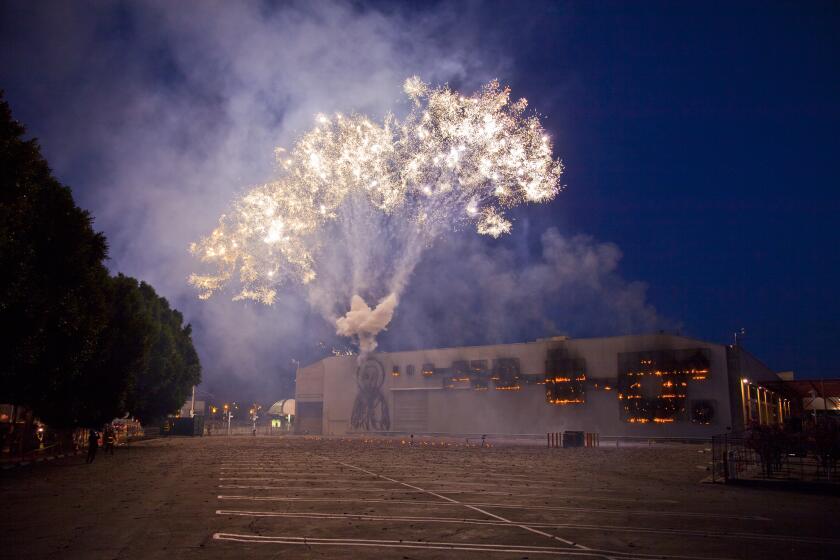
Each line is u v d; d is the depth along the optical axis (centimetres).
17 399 2695
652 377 6056
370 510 1443
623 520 1311
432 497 1688
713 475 2164
